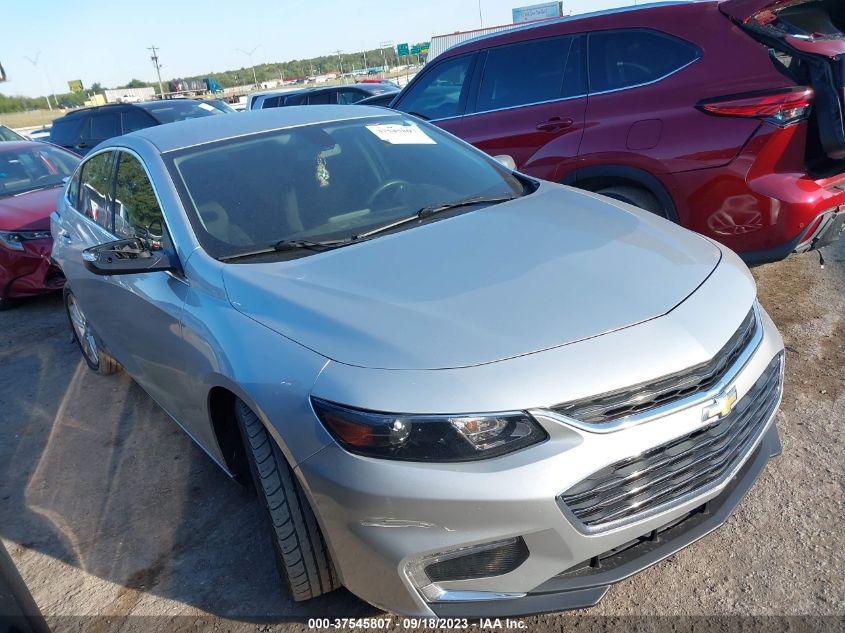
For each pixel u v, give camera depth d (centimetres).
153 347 295
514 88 497
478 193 312
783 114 365
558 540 185
